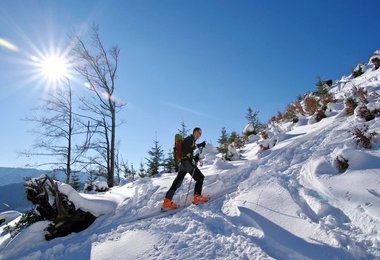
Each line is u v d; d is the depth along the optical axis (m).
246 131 15.71
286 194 5.24
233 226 4.75
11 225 8.69
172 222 5.31
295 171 6.14
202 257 3.94
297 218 4.50
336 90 14.38
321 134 7.93
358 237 3.73
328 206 4.50
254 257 3.74
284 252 3.82
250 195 5.66
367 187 4.46
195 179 6.41
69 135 19.27
